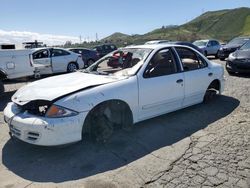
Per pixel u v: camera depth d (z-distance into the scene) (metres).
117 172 3.47
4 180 3.38
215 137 4.41
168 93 4.98
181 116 5.47
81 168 3.60
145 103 4.62
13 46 9.34
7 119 4.09
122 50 5.43
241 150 3.94
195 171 3.42
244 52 10.03
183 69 5.36
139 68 4.66
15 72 8.36
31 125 3.70
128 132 4.71
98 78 4.51
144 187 3.13
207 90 6.12
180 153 3.91
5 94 8.90
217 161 3.64
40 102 3.87
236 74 10.40
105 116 4.18
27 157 3.96
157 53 4.98
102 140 4.20
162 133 4.65
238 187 3.07
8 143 4.46
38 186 3.23
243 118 5.26
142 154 3.93
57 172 3.53
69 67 13.85
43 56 12.84
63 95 3.82
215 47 21.11
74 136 3.79
